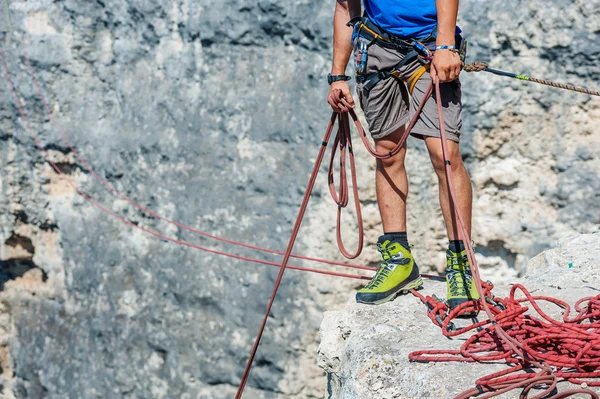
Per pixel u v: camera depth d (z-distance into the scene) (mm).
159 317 9031
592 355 3141
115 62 8992
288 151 8367
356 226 8211
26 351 9898
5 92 9383
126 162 9023
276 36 8281
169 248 8922
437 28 3801
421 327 3875
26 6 9164
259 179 8477
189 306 8875
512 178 8008
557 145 7863
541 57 7715
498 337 3467
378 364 3549
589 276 4383
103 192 9227
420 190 8156
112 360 9336
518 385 2961
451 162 3896
